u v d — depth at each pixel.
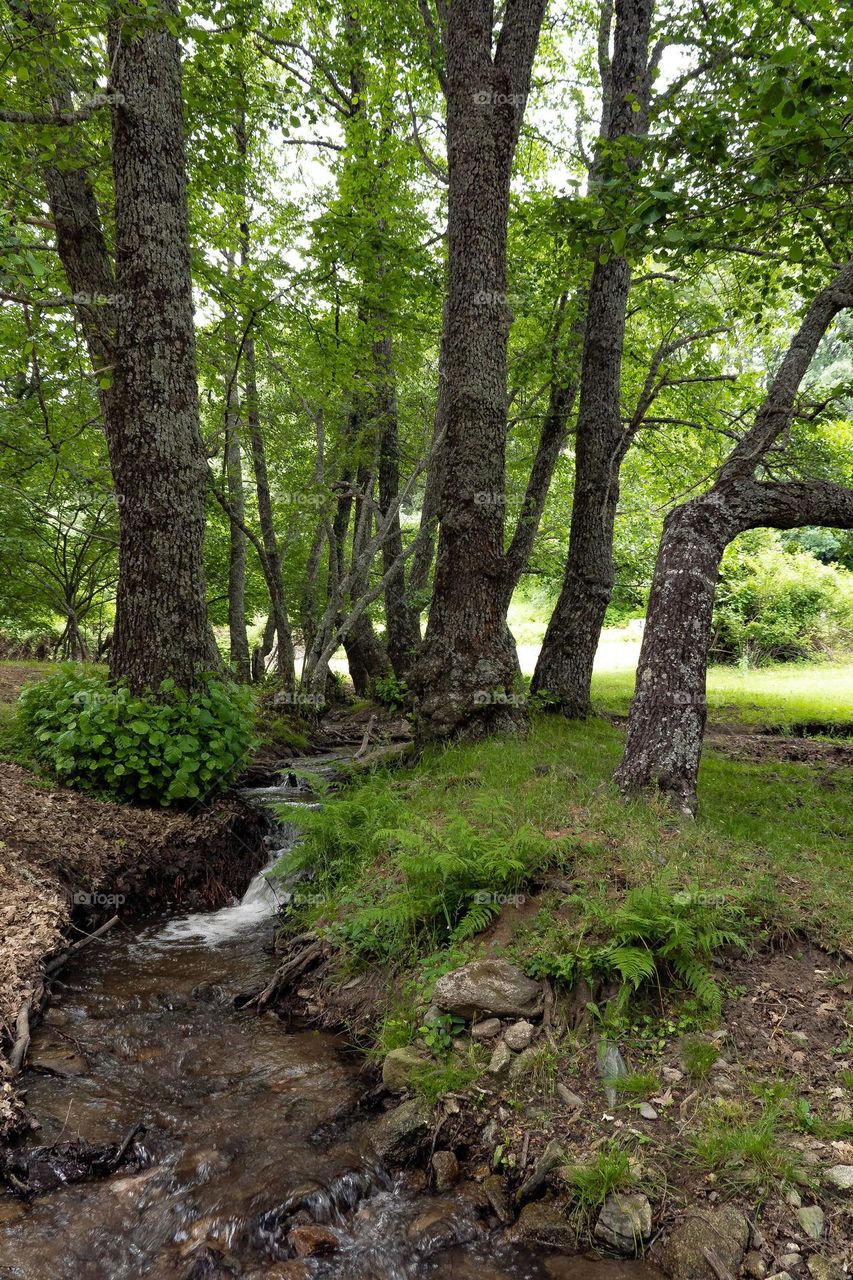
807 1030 3.67
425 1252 3.00
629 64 10.56
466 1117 3.56
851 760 9.97
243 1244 3.04
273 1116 3.78
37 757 7.38
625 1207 2.98
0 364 10.02
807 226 7.48
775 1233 2.80
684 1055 3.63
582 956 4.11
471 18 8.62
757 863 5.04
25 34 6.00
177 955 5.55
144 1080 4.07
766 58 6.75
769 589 23.44
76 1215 3.14
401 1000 4.47
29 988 4.54
